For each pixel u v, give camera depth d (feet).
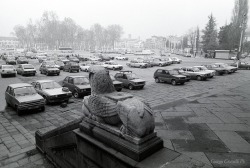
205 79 70.59
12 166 19.94
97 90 12.47
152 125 10.81
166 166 9.74
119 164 10.71
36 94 38.83
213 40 222.89
